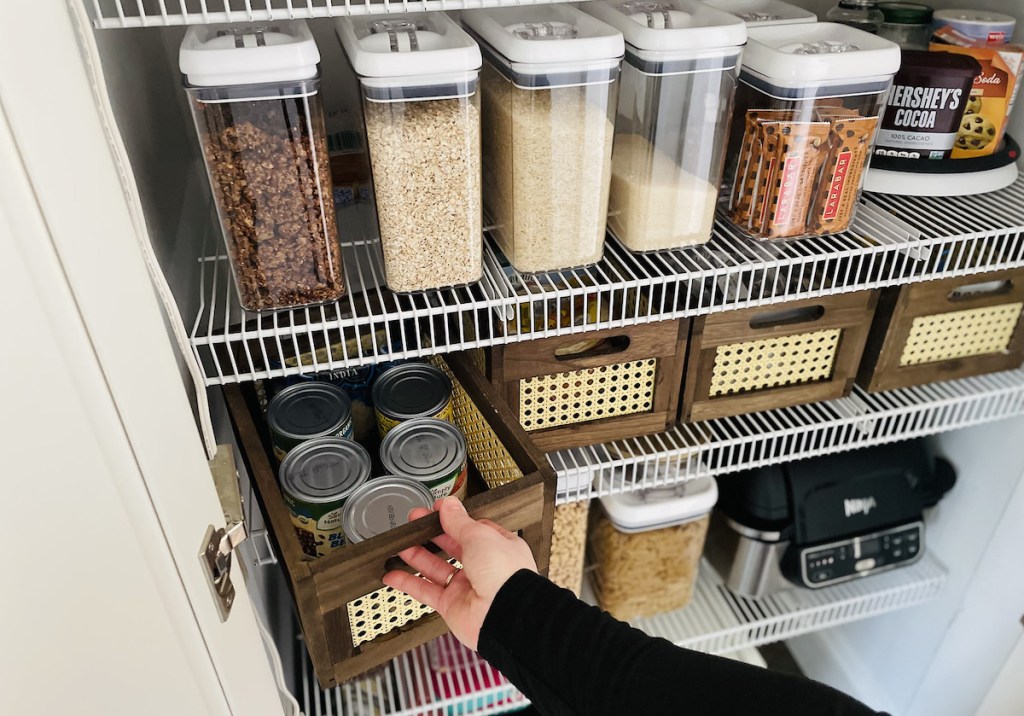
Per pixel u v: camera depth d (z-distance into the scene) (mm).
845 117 840
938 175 970
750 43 857
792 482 1221
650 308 852
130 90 741
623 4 891
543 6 874
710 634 1295
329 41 936
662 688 621
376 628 818
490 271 873
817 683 597
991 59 960
